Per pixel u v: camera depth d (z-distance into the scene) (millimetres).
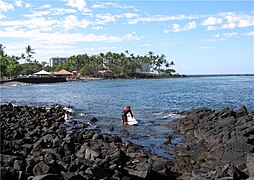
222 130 19312
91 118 30109
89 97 58094
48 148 14633
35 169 10469
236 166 12789
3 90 82688
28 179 9906
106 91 75688
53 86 104125
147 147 17938
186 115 29812
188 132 21906
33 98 57594
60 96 61375
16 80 116438
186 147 17625
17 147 14219
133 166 12922
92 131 22797
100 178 11031
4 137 16453
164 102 46438
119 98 54906
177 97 55656
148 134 21859
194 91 72625
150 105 42281
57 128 22375
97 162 12352
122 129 23969
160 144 18688
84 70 184250
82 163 12023
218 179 11547
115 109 38219
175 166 14312
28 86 104312
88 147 14172
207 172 13242
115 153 13547
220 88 85438
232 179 11531
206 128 20719
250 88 84188
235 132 17516
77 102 48594
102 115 32562
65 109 37625
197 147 17906
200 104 43219
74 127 24797
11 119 25438
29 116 28797
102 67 197875
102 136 19750
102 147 16000
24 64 177375
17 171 10172
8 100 54000
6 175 9766
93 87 96625
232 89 79562
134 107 39781
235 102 45594
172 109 37156
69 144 15234
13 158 11367
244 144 14938
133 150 16969
